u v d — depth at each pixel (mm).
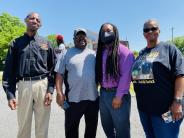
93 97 1884
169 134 1539
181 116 1504
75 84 1861
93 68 1884
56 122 2910
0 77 8992
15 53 1819
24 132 1867
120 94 1729
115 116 1770
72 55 1886
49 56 1867
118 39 1778
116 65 1750
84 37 1887
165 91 1517
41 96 1820
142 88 1568
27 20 1806
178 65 1491
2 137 2469
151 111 1552
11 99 1811
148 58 1547
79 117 1886
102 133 2516
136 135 2459
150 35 1556
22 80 1811
